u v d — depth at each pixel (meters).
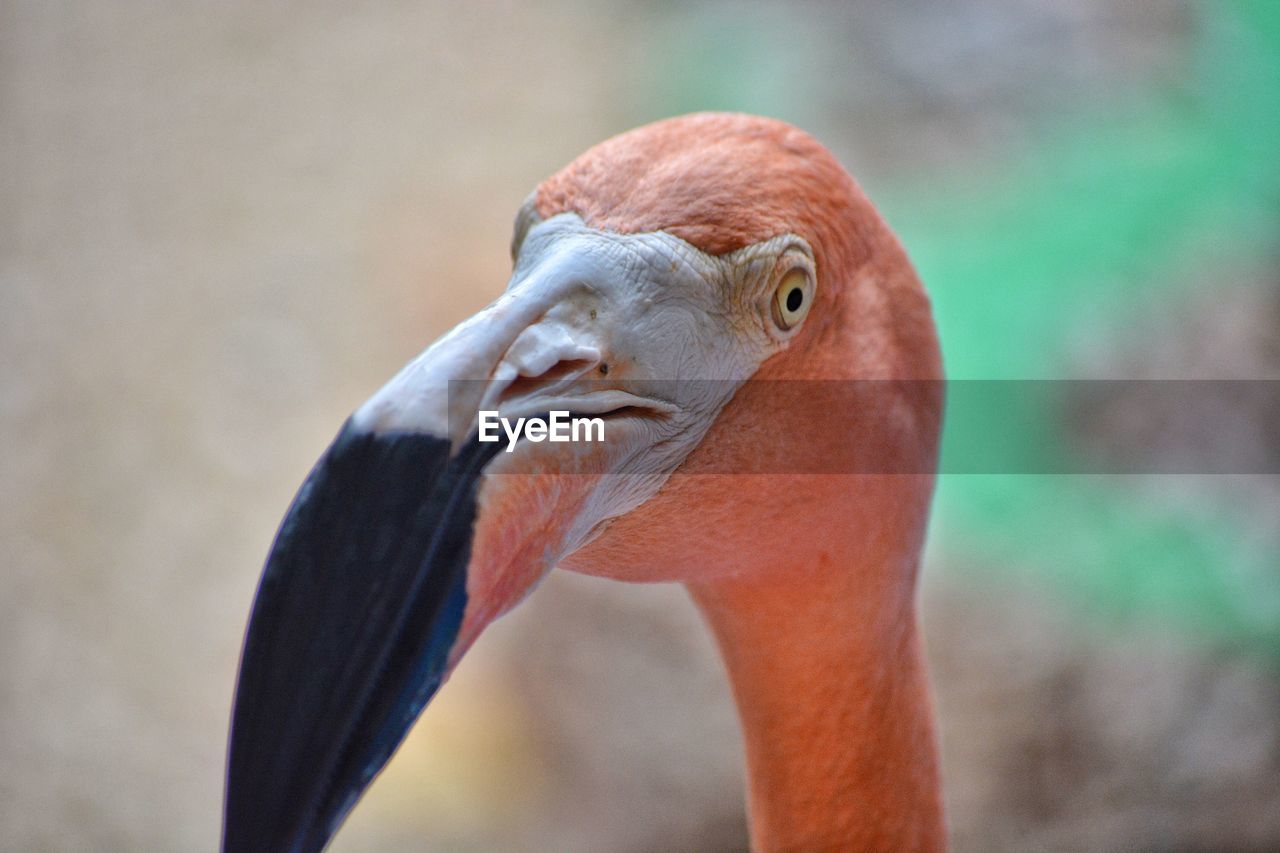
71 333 11.20
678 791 7.39
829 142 11.92
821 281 3.11
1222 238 9.86
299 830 2.39
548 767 7.63
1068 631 7.80
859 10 13.26
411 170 12.59
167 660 8.83
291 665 2.42
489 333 2.66
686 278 2.91
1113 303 9.46
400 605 2.44
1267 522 8.05
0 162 12.91
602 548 3.09
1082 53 12.40
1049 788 7.29
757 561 3.27
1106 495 8.41
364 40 14.24
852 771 3.63
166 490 9.90
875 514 3.34
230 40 14.34
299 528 2.46
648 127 3.15
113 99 13.57
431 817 7.52
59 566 9.43
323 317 11.12
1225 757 7.18
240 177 12.68
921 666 3.77
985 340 9.39
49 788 8.07
